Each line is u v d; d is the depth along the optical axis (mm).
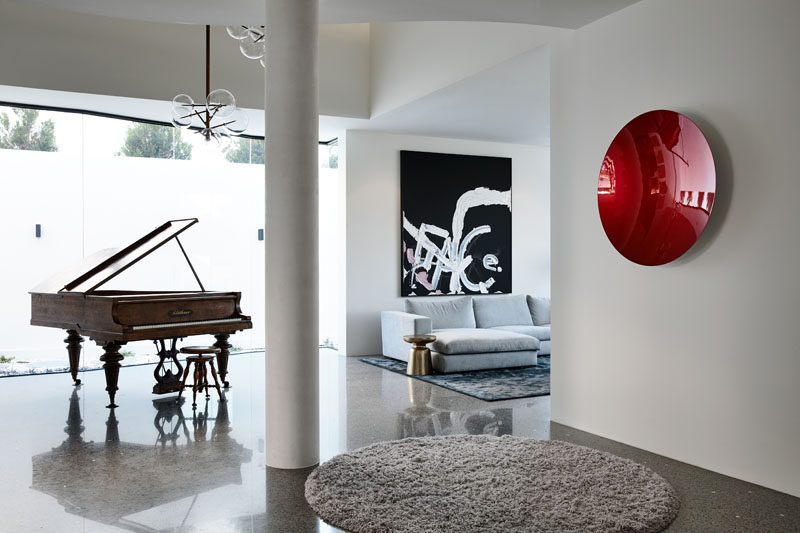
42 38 6852
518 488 3688
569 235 5219
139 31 7285
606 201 4754
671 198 4293
